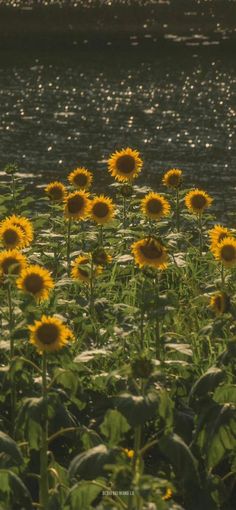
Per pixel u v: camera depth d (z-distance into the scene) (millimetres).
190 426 7133
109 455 6094
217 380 6828
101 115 46969
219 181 29281
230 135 40188
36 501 6961
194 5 111938
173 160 33562
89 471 6055
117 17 108688
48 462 7094
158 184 28172
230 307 7438
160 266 7461
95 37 98562
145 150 36062
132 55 81438
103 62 75750
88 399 7559
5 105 51625
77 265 8859
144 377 5859
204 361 7930
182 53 83062
